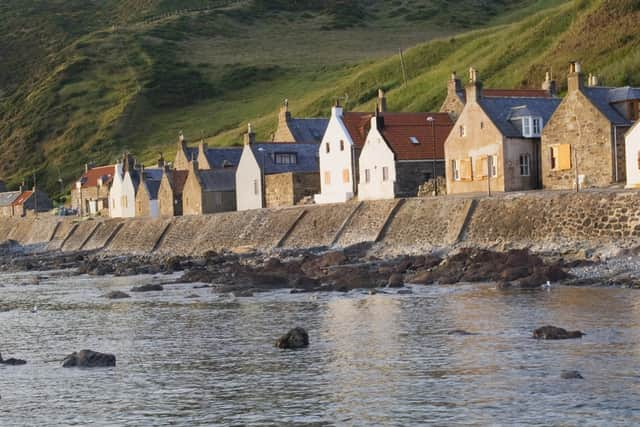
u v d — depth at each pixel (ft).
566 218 555.28
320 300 468.75
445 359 309.01
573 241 543.80
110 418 260.21
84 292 585.63
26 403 279.28
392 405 258.37
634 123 612.70
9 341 395.14
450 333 352.49
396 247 636.89
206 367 319.68
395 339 348.79
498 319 374.22
